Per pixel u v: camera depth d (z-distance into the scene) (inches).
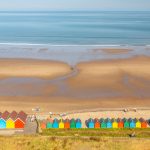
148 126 2092.8
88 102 2652.6
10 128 1999.3
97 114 2311.8
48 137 1768.0
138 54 4505.4
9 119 2004.2
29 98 2723.9
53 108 2497.5
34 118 2161.7
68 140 1712.6
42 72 3481.8
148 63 3909.9
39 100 2684.5
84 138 1775.3
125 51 4766.2
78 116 2267.5
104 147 1635.1
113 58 4215.1
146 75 3376.0
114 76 3344.0
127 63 3900.1
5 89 2930.6
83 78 3265.3
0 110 2445.9
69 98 2741.1
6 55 4458.7
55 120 2090.3
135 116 2278.5
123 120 2100.1
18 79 3225.9
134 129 2030.0
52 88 2974.9
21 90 2910.9
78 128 2038.6
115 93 2871.6
